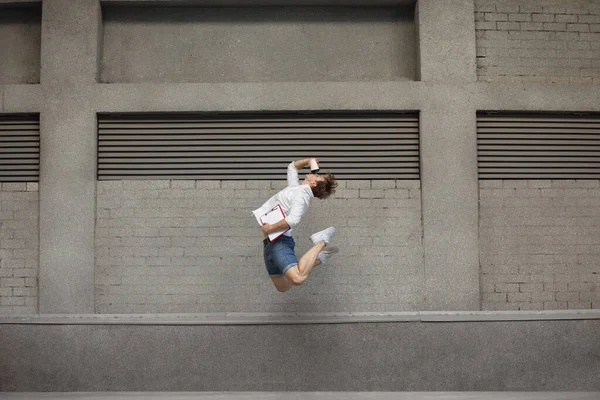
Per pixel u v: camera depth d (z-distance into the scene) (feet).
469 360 20.75
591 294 21.42
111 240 21.27
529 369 20.76
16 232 21.31
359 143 21.80
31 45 22.26
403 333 20.79
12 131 21.74
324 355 20.71
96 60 21.66
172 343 20.71
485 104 21.61
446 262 21.16
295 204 18.28
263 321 20.71
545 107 21.67
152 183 21.53
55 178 21.26
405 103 21.54
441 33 21.79
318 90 21.52
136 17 22.33
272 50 22.29
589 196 21.83
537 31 22.21
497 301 21.27
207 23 22.35
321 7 22.47
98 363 20.62
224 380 20.62
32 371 20.57
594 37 22.31
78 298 20.98
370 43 22.40
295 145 21.80
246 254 21.27
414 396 19.57
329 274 21.18
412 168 21.77
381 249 21.31
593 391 20.48
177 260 21.24
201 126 21.79
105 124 21.75
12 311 21.01
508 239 21.52
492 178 21.74
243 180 21.65
